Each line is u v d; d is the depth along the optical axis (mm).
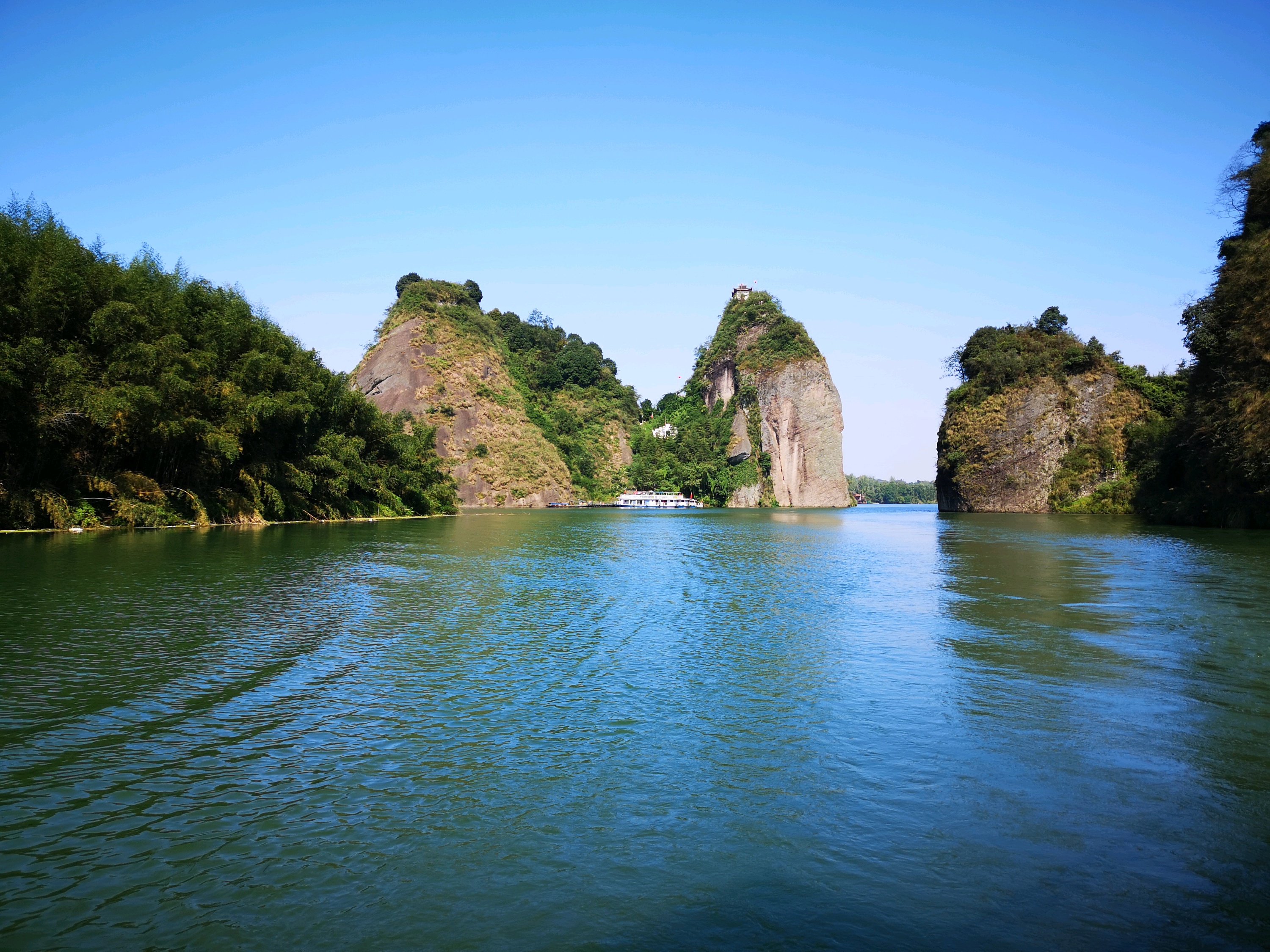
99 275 38719
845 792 7766
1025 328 105500
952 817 7164
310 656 13312
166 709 10281
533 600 20219
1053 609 18672
